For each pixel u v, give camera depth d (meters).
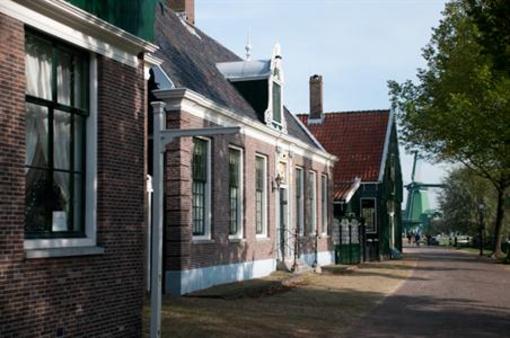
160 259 9.60
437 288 20.75
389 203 41.22
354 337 12.01
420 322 13.80
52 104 9.38
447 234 93.25
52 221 9.34
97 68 10.19
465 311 15.51
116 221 10.39
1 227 8.08
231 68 22.78
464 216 64.62
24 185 8.49
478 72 26.78
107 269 10.13
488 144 29.16
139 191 11.04
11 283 8.20
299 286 20.17
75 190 9.86
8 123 8.26
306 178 27.16
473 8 12.79
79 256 9.48
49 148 9.33
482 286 21.50
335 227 31.66
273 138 23.00
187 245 16.67
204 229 18.00
